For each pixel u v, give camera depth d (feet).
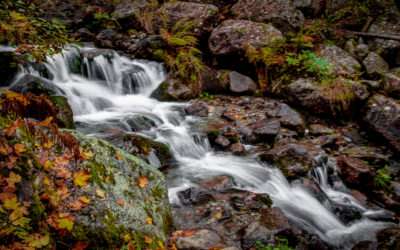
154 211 8.61
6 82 17.11
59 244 6.19
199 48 27.30
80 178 7.30
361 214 12.68
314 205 12.64
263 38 24.02
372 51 26.09
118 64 23.54
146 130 17.33
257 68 24.20
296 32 26.81
